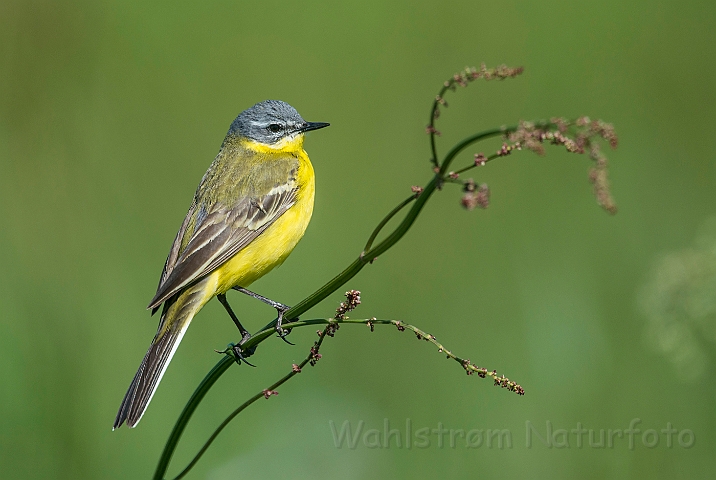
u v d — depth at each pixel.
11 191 15.07
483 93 17.39
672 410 11.44
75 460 11.27
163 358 9.12
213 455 11.59
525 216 15.02
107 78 16.67
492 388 12.11
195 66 17.55
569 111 17.00
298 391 12.34
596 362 12.22
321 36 18.16
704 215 14.77
